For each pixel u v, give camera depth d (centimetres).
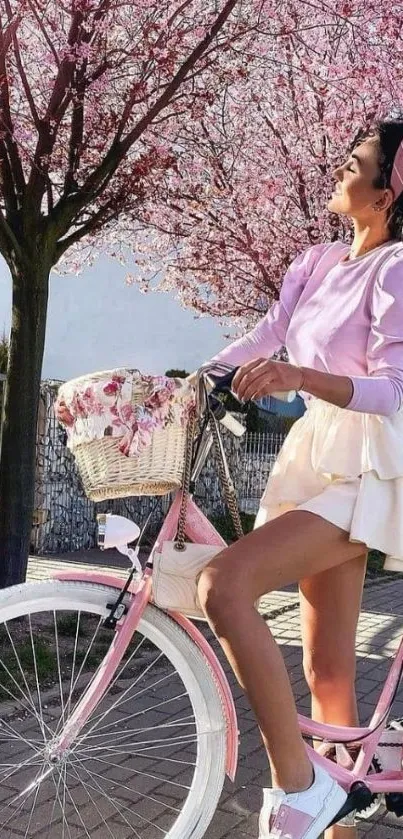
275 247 767
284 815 191
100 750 239
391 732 223
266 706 188
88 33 470
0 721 265
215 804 213
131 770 267
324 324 210
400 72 601
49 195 516
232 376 191
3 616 199
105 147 516
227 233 760
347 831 234
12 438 491
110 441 187
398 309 192
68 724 222
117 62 475
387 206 210
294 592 644
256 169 727
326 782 198
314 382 185
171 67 486
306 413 225
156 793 277
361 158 211
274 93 688
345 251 226
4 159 478
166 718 332
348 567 227
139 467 189
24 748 272
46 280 498
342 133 671
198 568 198
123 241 869
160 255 874
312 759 208
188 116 596
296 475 216
